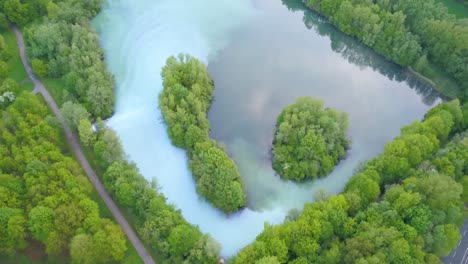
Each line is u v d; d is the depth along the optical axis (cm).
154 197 15512
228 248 15600
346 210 15238
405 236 14062
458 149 16438
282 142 18438
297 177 17712
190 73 19675
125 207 16412
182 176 17600
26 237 14975
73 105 17950
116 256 14362
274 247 13988
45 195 15225
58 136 17825
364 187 15675
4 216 14262
